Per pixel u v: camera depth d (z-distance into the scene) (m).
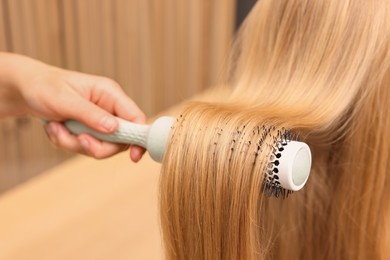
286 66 0.39
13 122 0.85
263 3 0.42
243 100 0.37
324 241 0.51
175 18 1.02
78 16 0.84
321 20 0.37
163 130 0.34
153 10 0.97
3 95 0.52
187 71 1.09
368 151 0.44
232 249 0.30
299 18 0.38
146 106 1.02
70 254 0.61
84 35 0.86
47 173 0.81
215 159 0.29
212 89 1.02
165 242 0.33
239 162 0.29
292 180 0.29
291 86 0.38
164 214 0.32
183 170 0.30
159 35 1.00
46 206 0.70
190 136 0.30
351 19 0.37
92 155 0.44
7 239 0.63
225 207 0.30
